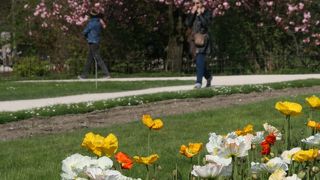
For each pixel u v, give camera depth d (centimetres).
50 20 2680
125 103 1220
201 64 1521
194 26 1523
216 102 1241
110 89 1694
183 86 1742
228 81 1919
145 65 2642
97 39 2041
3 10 3100
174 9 2578
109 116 1067
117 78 2227
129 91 1614
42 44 2725
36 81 2105
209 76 1566
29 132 897
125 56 2684
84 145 308
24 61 2556
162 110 1128
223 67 2561
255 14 2575
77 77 2338
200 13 1512
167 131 834
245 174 368
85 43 2584
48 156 661
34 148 726
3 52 3014
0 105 1324
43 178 534
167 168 550
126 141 747
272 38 2553
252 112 1023
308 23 2472
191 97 1334
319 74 2284
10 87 1798
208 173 266
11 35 2878
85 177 256
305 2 2492
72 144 749
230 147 301
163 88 1673
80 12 2608
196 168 267
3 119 1008
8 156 669
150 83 1866
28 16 2817
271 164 318
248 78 2070
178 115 1015
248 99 1284
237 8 2584
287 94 1373
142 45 2722
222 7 2500
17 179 533
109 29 2664
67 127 938
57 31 2658
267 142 394
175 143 712
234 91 1420
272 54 2555
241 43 2581
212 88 1466
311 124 435
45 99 1454
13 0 2909
